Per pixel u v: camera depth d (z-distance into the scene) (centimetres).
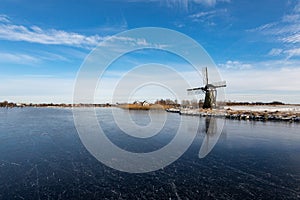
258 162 1410
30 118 4328
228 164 1383
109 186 1083
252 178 1153
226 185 1076
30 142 2011
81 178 1180
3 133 2483
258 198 944
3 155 1597
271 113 4162
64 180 1153
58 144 1945
